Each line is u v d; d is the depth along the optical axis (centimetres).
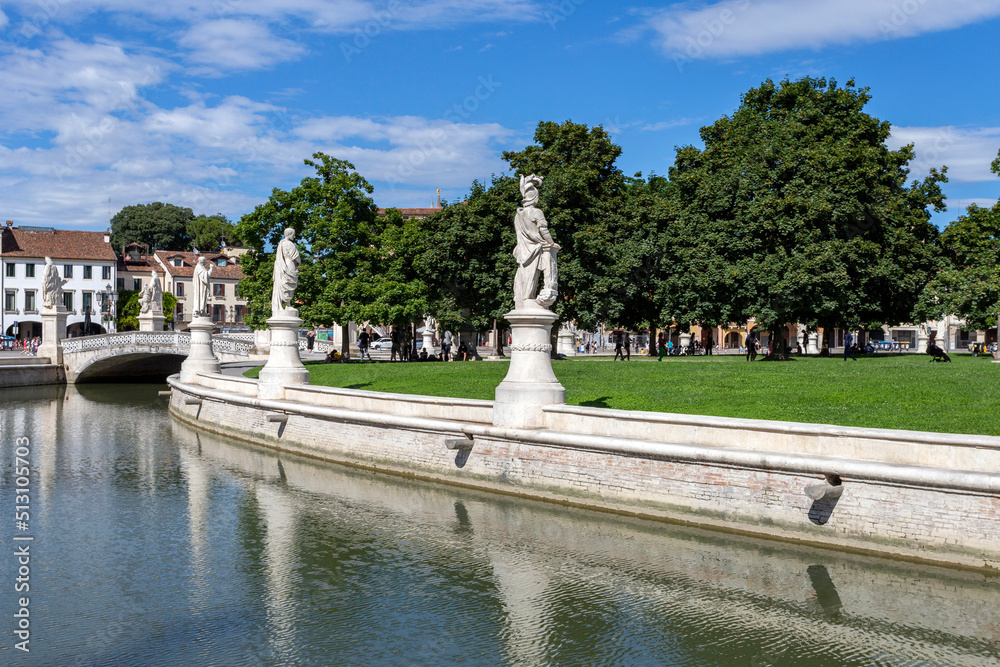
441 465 1873
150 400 4291
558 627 1083
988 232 3984
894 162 4150
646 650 1009
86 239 9306
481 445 1777
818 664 959
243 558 1396
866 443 1255
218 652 1025
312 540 1489
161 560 1395
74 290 8994
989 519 1119
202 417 3034
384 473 2020
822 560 1244
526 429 1686
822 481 1273
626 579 1234
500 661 986
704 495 1409
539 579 1252
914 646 995
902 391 1862
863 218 3753
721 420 1413
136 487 1964
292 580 1283
